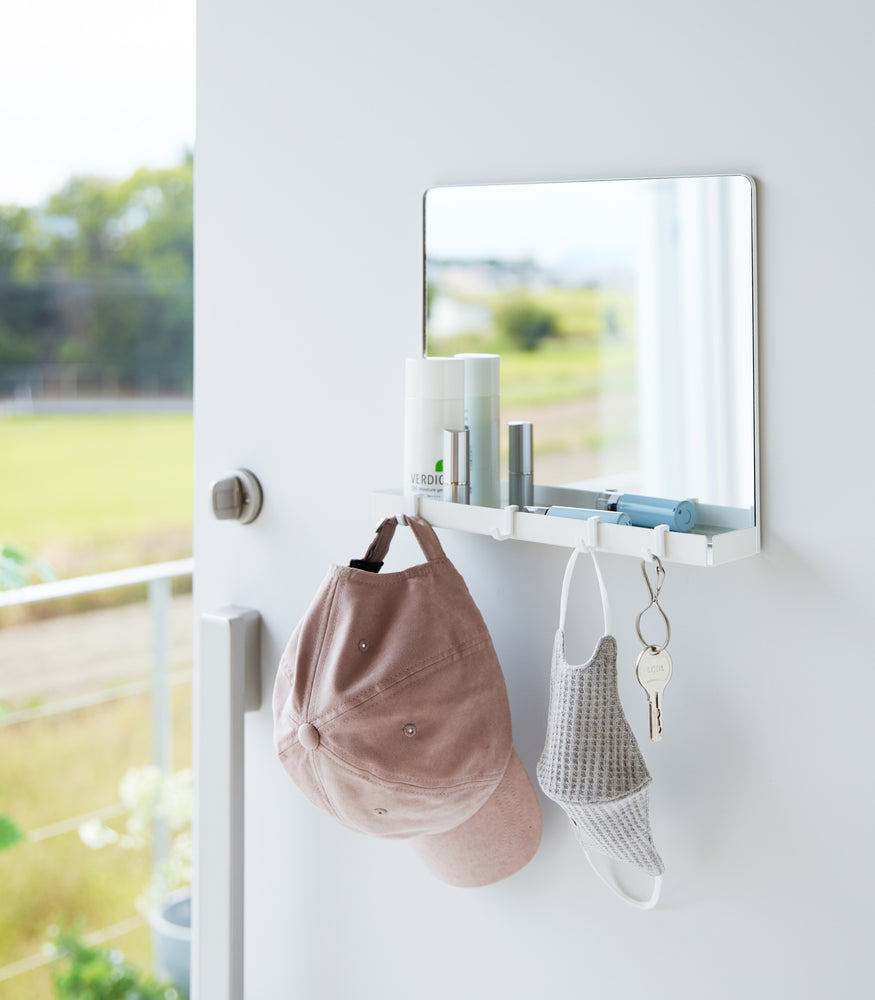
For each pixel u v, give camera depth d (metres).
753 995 0.74
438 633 0.74
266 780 1.01
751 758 0.72
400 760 0.72
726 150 0.68
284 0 0.89
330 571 0.77
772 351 0.67
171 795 2.50
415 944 0.92
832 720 0.69
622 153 0.72
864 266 0.64
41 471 6.34
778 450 0.68
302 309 0.92
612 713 0.69
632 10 0.71
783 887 0.72
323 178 0.89
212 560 1.02
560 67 0.75
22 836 2.62
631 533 0.66
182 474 6.58
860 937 0.69
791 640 0.69
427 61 0.81
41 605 3.88
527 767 0.83
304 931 1.00
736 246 0.68
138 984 2.61
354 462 0.90
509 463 0.78
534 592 0.81
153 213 6.51
